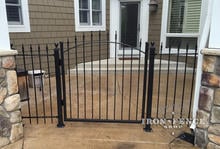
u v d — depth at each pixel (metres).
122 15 6.64
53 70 5.50
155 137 2.65
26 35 4.78
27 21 4.75
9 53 2.30
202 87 2.30
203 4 5.38
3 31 2.28
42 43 5.12
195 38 5.75
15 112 2.50
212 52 2.10
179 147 2.44
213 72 2.17
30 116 3.02
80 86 4.71
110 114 3.28
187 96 4.05
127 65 5.97
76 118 3.06
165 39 6.23
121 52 6.84
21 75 3.48
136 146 2.46
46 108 3.53
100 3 6.32
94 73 5.75
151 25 6.40
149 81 2.65
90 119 2.98
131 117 3.18
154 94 4.18
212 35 2.17
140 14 6.46
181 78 5.32
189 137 2.64
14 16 4.58
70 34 5.71
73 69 5.88
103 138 2.63
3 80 2.31
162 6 6.06
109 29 6.66
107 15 6.52
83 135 2.71
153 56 2.57
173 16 6.05
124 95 4.12
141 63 5.99
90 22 6.15
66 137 2.66
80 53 6.07
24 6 4.64
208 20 2.28
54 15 5.25
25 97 3.53
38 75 4.50
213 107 2.23
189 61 5.87
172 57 6.22
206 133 2.34
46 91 4.41
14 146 2.46
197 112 2.41
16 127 2.53
